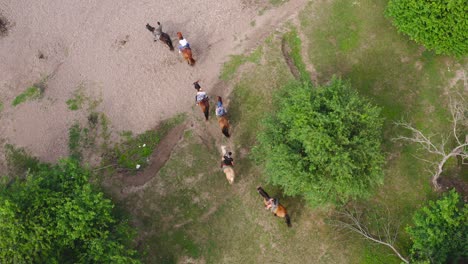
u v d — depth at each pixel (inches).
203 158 848.9
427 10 801.6
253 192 816.9
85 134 893.2
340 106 699.4
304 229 785.6
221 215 806.5
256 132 859.4
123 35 972.6
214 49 946.7
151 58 946.1
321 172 709.9
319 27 938.7
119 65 944.3
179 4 997.2
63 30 986.7
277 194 815.7
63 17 999.6
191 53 897.5
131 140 883.4
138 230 803.4
